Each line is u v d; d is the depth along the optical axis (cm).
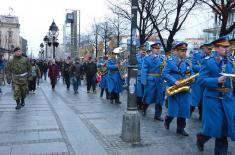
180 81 848
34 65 2134
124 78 1534
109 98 1712
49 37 3250
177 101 862
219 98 637
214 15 2417
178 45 886
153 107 1379
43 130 913
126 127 791
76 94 2017
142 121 1058
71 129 927
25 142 785
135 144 771
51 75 2327
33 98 1750
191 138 835
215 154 661
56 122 1028
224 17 1688
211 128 639
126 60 1559
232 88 644
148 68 1099
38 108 1341
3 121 1040
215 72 641
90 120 1070
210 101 641
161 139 821
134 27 780
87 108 1357
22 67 1282
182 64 889
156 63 1089
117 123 1020
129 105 794
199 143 709
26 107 1365
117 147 746
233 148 752
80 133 878
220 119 633
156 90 1088
